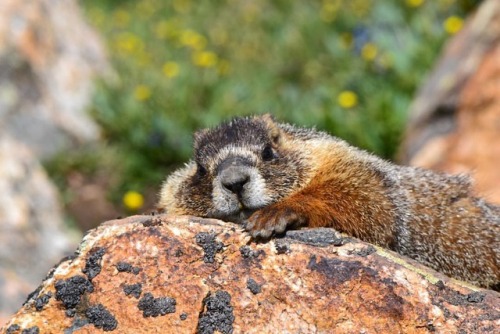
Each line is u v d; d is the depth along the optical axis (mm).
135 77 18203
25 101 16703
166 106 16672
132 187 15359
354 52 17156
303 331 5488
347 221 6844
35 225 12984
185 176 7711
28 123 16453
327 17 19875
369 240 6957
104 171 15945
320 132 8180
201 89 17391
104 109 17094
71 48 18578
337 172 7152
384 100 14398
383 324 5484
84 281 5699
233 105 16891
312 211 6586
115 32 23016
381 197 7043
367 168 7305
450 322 5457
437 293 5574
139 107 16703
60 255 12953
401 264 5734
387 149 13797
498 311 5492
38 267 12359
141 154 15828
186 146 15695
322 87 16438
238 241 5797
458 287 5641
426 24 16547
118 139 16625
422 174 7941
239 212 6922
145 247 5770
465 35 13500
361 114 14562
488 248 7684
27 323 5625
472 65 12641
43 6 18391
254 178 6930
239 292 5609
